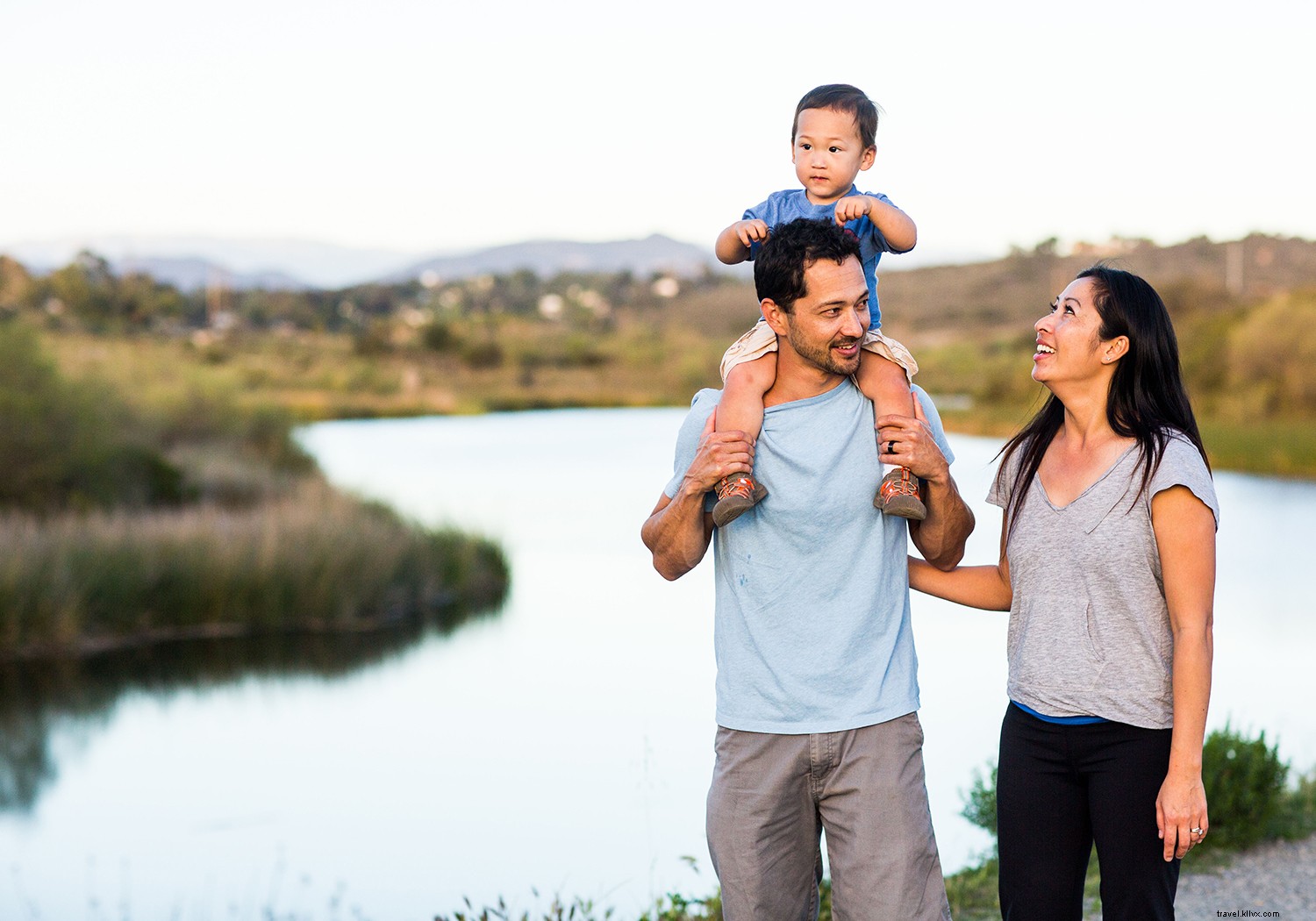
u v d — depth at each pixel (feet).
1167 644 8.41
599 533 65.26
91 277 311.47
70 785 27.07
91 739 31.14
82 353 89.04
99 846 23.02
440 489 84.69
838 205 9.79
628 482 91.40
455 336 263.49
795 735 8.80
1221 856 15.94
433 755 27.71
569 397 222.07
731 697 9.04
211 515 53.01
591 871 18.61
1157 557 8.41
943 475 8.87
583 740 27.58
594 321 352.28
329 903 19.12
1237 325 129.59
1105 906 8.48
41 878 21.20
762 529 8.93
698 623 42.32
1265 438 103.96
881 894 8.69
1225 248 330.13
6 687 36.83
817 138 10.39
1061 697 8.50
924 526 9.44
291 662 39.55
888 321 318.65
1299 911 13.84
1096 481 8.65
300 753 29.07
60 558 44.34
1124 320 8.65
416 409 189.26
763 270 8.78
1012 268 360.89
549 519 70.23
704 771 23.75
